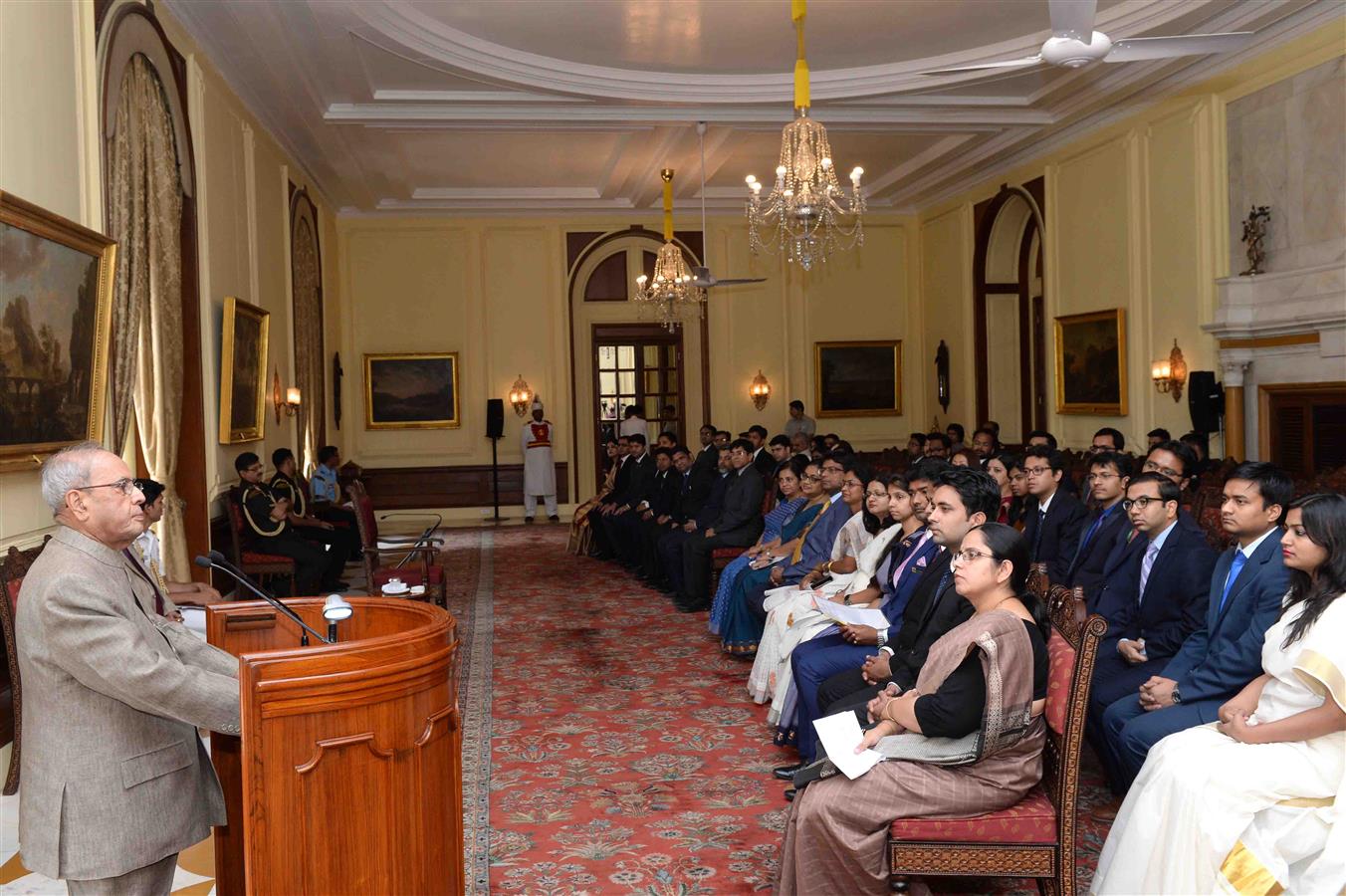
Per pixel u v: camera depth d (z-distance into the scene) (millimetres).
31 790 2646
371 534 8820
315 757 2443
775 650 6180
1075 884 3549
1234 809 3137
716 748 5484
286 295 12414
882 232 17766
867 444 17859
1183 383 11031
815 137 8219
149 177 7531
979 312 15555
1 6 5191
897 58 10867
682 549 9586
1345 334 8938
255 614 3299
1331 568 3283
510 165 14758
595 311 17766
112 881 2662
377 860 2527
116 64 6762
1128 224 11820
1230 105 10312
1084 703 3273
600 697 6543
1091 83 11102
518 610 9531
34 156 5551
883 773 3322
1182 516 4824
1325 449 9484
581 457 17891
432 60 9961
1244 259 10211
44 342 5520
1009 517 7316
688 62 10805
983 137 13242
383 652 2521
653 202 16812
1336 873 3002
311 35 9289
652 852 4148
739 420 17750
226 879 3131
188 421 8523
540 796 4797
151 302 7820
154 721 2736
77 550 2678
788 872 3479
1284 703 3342
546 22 9648
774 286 17766
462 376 17375
